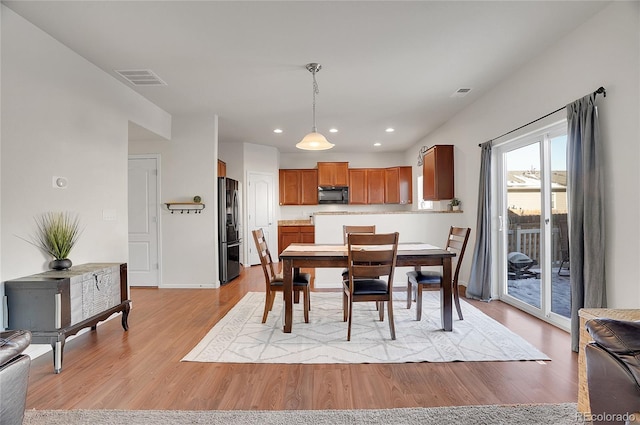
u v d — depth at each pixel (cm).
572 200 259
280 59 312
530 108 325
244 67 329
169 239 498
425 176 566
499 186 404
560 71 284
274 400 195
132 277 502
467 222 468
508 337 285
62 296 237
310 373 228
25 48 247
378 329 309
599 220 240
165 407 188
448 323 302
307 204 775
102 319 282
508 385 209
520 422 171
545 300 327
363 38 276
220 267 524
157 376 225
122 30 261
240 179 680
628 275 225
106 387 212
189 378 222
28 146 251
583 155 250
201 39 275
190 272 497
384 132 611
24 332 139
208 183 494
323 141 334
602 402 127
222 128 574
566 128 295
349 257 280
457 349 262
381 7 233
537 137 334
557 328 307
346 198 768
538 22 256
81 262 304
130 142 500
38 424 173
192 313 367
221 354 258
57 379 222
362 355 254
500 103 379
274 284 328
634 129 219
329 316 351
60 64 280
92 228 318
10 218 238
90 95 316
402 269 499
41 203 263
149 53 299
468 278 464
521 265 370
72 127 294
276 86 381
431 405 188
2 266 234
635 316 165
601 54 243
